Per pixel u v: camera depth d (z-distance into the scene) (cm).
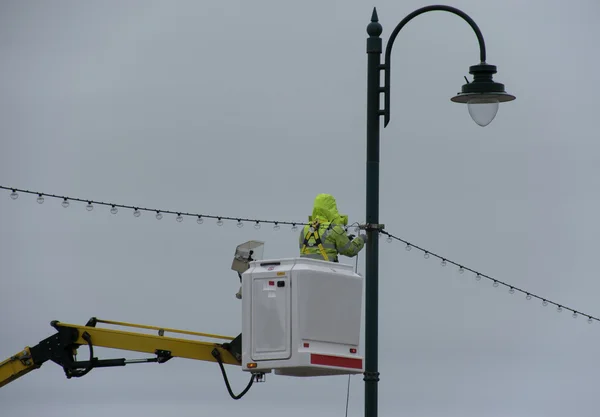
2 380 6394
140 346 6350
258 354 5681
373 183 6038
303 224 6725
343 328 5744
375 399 5894
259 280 5703
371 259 5994
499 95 6016
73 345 6394
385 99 6031
